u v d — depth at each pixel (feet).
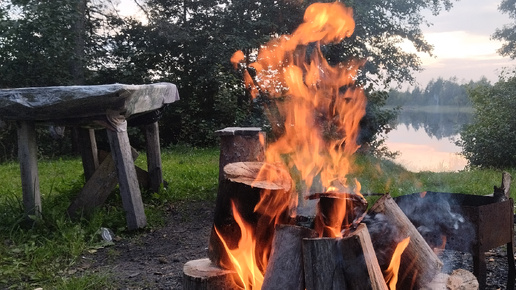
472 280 8.66
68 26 43.55
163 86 21.50
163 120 50.14
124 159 16.94
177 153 43.24
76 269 13.83
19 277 12.95
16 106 15.65
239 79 50.14
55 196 21.54
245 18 49.60
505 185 11.76
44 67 40.37
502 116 39.91
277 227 8.11
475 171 32.78
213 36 51.47
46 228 16.56
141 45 51.24
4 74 39.55
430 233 10.64
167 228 18.40
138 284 12.53
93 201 18.19
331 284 7.38
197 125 48.57
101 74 48.96
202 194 23.58
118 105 15.92
